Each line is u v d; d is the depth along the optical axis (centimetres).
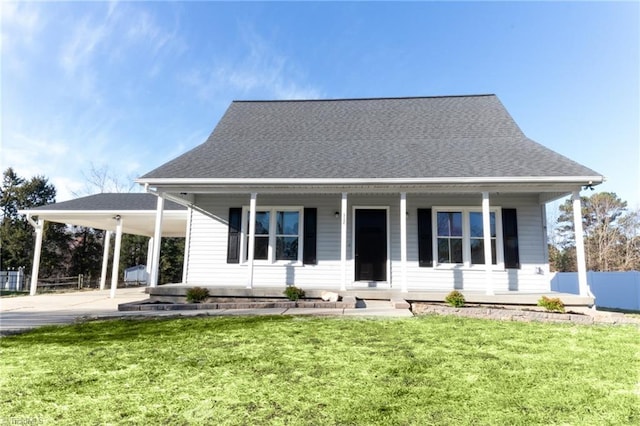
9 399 325
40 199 3150
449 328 616
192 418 287
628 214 2994
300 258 1070
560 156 940
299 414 294
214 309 845
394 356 454
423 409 304
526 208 1035
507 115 1216
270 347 495
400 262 1044
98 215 1323
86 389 349
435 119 1243
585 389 352
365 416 291
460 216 1056
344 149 1083
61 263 2833
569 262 3070
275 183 920
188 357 452
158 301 938
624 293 1404
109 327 654
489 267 878
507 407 310
